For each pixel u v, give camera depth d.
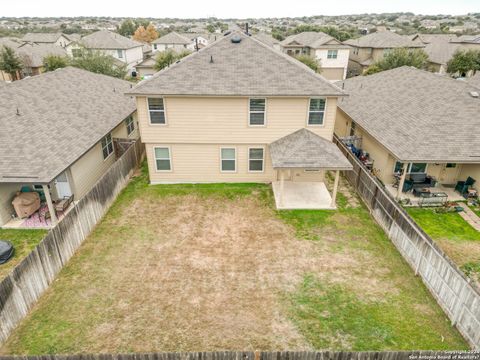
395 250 12.98
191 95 15.68
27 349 8.87
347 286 11.09
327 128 16.92
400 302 10.45
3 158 13.65
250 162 17.98
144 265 12.06
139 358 7.25
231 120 16.72
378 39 51.03
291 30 104.19
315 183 18.28
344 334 9.30
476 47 48.62
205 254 12.67
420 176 17.02
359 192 17.11
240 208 15.95
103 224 14.62
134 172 19.86
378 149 18.50
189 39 72.44
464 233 14.14
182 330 9.42
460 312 9.31
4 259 12.12
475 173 16.70
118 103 22.39
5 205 14.34
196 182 18.52
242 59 17.16
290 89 15.82
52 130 15.79
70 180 15.50
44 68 42.19
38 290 10.45
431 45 52.34
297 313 10.00
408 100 19.92
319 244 13.30
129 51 56.66
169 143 17.38
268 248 13.04
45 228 14.15
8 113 15.52
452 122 16.98
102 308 10.18
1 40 55.69
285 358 7.42
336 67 52.03
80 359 7.16
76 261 12.26
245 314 9.95
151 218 15.11
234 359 7.41
